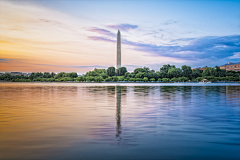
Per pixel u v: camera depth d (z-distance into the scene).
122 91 48.34
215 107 20.56
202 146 8.59
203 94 38.25
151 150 8.12
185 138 9.71
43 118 14.67
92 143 8.95
